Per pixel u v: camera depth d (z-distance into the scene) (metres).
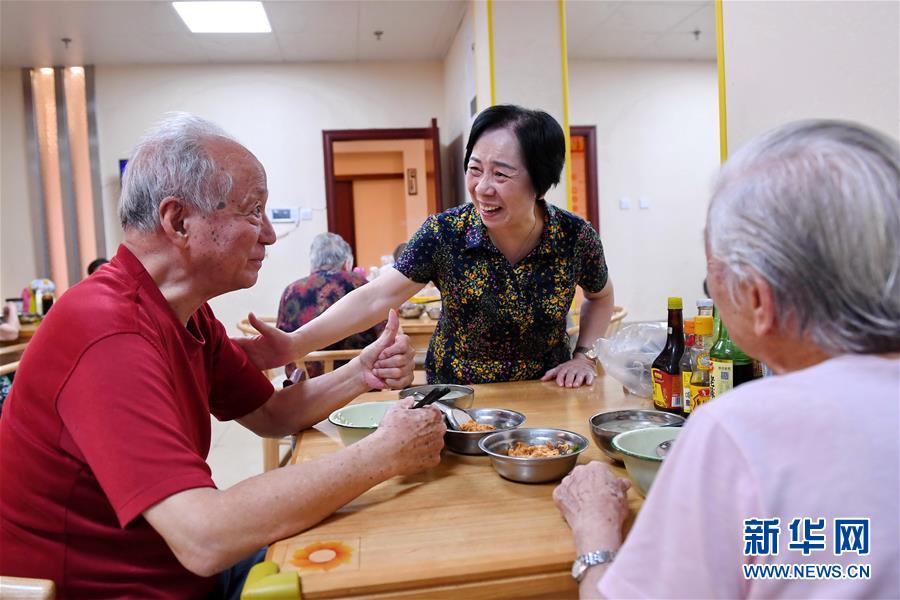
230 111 6.47
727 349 1.23
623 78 4.35
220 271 1.09
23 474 0.96
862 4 1.22
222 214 1.06
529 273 1.75
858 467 0.54
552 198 4.19
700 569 0.57
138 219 1.05
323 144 6.58
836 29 1.29
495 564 0.82
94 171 6.36
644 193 4.39
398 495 1.06
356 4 5.05
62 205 6.40
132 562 1.00
